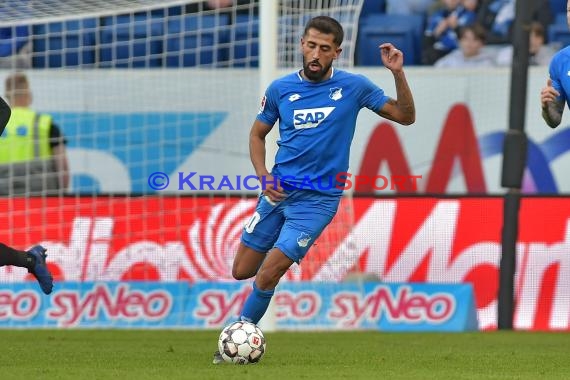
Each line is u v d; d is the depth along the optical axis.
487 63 46.28
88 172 41.59
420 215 37.44
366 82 22.08
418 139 41.69
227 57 44.84
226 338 21.83
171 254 37.12
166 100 41.62
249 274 22.78
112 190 41.56
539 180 41.25
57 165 39.84
